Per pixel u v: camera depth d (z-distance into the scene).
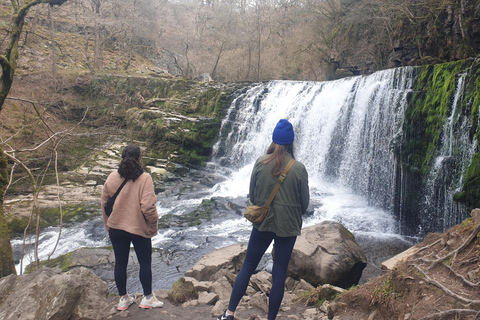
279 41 29.91
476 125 9.45
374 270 7.16
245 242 8.70
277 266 2.67
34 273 3.06
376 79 13.66
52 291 2.58
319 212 11.27
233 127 19.77
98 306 2.73
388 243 9.27
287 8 30.44
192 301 3.83
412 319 2.49
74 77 23.59
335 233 5.43
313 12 25.91
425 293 2.60
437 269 2.76
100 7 30.80
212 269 5.12
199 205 12.24
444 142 10.58
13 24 8.28
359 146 13.80
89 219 11.27
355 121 14.14
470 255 2.70
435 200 10.62
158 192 15.34
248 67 29.22
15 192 13.03
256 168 2.71
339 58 22.25
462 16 13.80
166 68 38.56
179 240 9.03
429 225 10.76
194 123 19.50
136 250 3.27
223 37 30.20
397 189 12.00
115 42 36.84
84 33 34.91
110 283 6.56
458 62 10.57
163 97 23.33
